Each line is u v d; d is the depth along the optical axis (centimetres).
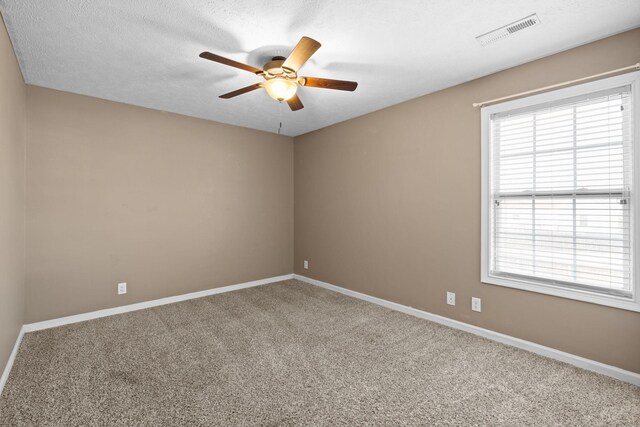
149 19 189
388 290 353
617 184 208
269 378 210
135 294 347
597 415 173
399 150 339
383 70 260
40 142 290
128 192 342
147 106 349
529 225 248
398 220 341
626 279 206
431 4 177
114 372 215
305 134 471
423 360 234
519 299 252
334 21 193
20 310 264
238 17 188
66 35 205
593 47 214
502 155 262
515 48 224
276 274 477
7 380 204
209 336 276
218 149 413
